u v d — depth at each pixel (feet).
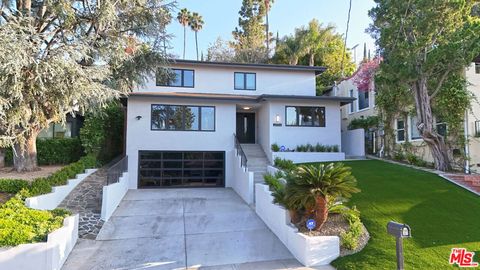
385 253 21.38
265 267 21.99
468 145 40.45
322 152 54.08
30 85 29.84
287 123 55.57
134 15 41.11
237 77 62.90
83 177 42.80
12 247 19.65
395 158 51.62
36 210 25.79
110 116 55.31
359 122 63.82
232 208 37.52
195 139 53.62
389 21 42.75
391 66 40.93
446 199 29.43
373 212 27.50
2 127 32.53
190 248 25.46
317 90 87.92
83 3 36.68
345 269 20.70
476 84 41.81
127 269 21.68
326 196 24.82
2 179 33.22
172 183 52.54
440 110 43.09
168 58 45.83
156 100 52.60
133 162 51.19
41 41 30.35
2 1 32.78
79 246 25.66
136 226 30.73
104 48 37.29
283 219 26.76
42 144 51.72
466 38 36.55
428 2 37.65
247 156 55.11
